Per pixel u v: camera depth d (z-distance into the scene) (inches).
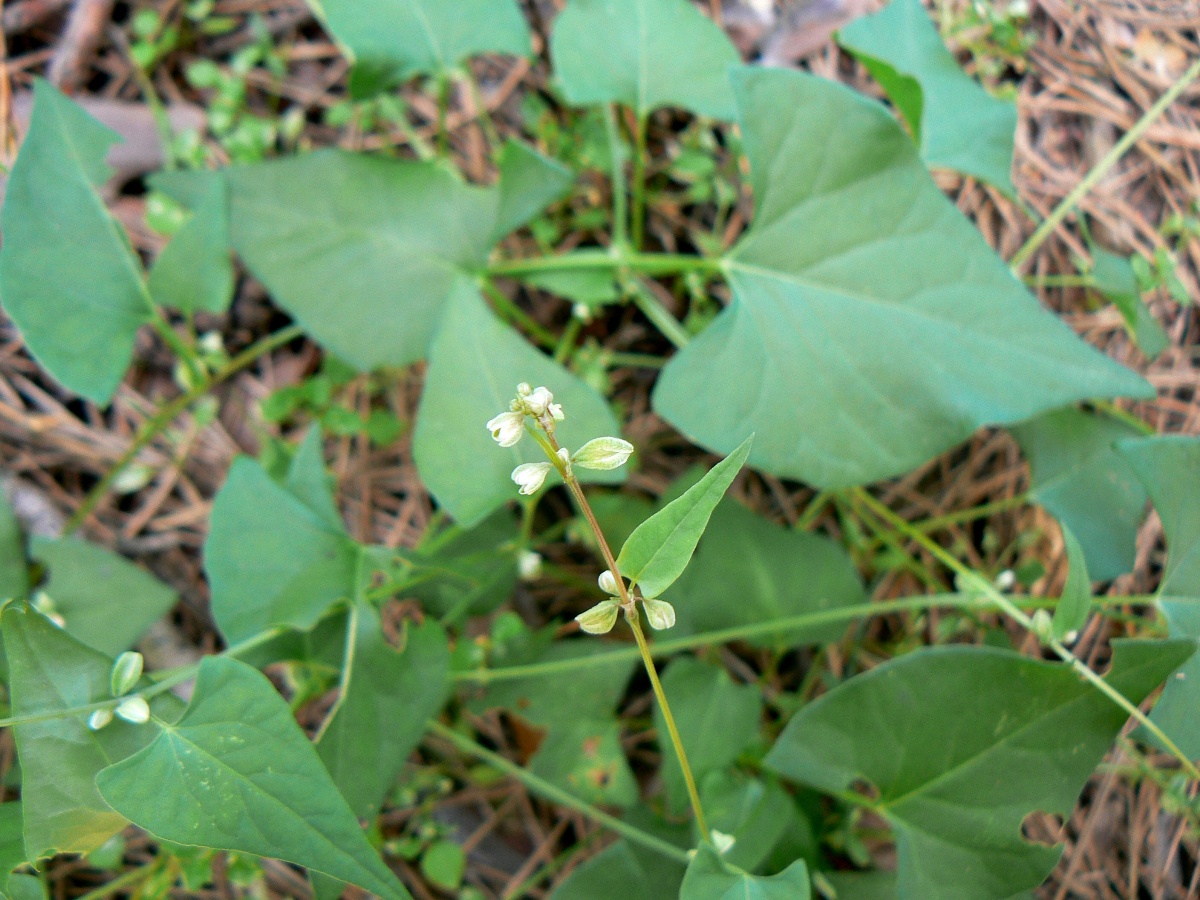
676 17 7.3
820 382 6.6
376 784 5.9
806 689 7.6
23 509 7.6
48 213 6.6
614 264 7.3
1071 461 7.2
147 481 8.0
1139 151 8.2
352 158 7.4
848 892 6.7
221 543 6.0
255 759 4.9
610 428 6.2
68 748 5.0
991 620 7.7
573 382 6.3
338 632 6.6
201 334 8.2
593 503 7.7
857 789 7.5
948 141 7.2
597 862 6.6
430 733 7.7
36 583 7.4
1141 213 8.2
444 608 7.1
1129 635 7.7
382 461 8.3
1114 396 6.2
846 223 6.7
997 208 8.2
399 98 8.4
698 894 4.8
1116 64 8.3
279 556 6.1
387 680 6.1
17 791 7.2
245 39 8.5
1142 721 5.5
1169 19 8.3
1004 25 8.0
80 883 7.4
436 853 7.1
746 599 7.2
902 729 5.8
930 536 8.1
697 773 6.6
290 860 4.8
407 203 7.4
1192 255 8.1
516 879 7.7
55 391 8.0
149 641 7.6
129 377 8.1
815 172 6.6
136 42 8.4
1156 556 7.8
